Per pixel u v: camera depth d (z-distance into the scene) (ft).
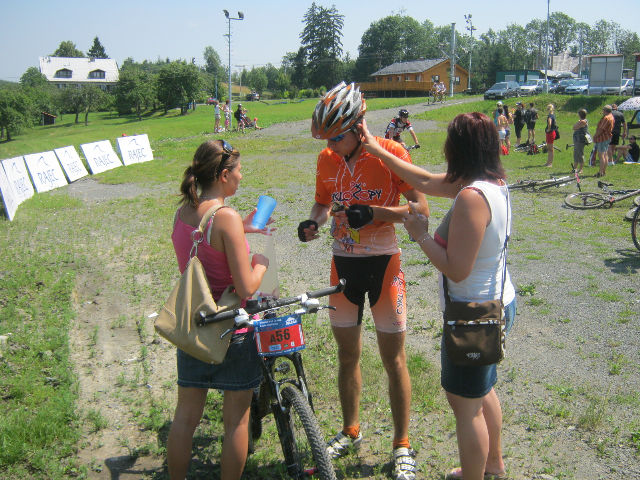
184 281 8.96
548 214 33.81
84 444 11.59
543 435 12.01
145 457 11.31
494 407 10.07
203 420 12.63
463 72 284.41
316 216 11.44
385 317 10.70
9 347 15.61
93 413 12.44
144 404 13.30
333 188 10.87
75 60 445.78
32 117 251.80
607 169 50.16
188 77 266.98
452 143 8.59
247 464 10.91
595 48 486.79
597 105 115.65
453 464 11.04
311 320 18.28
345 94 9.84
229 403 9.58
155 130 140.67
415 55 400.06
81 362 15.48
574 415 12.73
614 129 52.42
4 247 27.91
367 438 11.96
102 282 22.93
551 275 22.68
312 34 359.05
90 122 276.82
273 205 10.28
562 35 482.28
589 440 11.73
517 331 17.65
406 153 10.54
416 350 16.44
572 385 14.14
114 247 28.02
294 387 9.70
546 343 16.69
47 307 19.20
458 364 8.32
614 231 29.43
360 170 10.49
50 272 23.25
